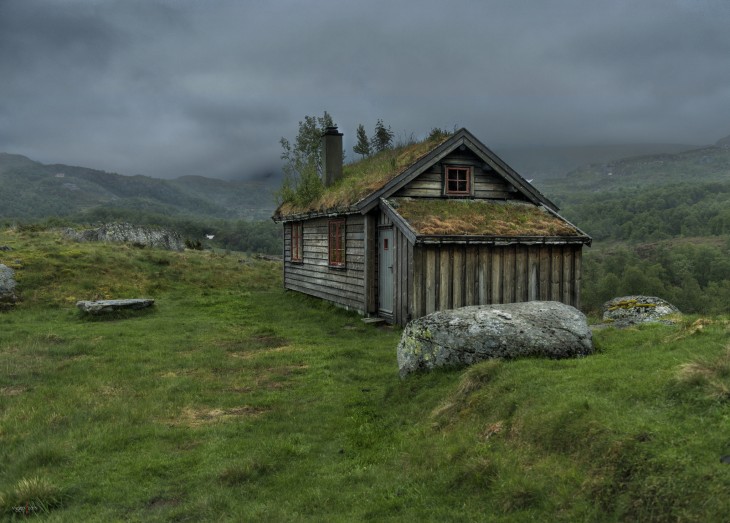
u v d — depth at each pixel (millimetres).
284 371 10406
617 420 4793
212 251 42094
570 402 5359
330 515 4934
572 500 4230
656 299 13086
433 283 14516
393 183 15914
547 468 4703
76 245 26500
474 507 4656
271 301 20625
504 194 17859
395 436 6738
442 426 6531
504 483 4727
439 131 18344
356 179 18828
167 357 11484
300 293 22438
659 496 3822
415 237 13852
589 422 4883
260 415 7898
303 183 22047
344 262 18156
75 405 8188
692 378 5035
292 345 12977
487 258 15109
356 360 11125
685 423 4473
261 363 10945
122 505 5352
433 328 8328
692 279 109812
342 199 17672
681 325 8883
